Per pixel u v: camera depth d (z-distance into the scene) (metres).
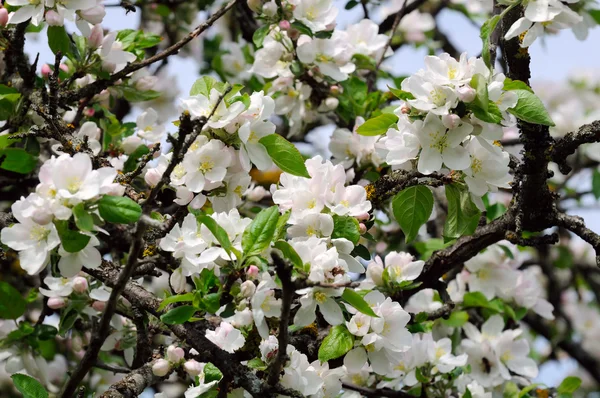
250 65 8.50
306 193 4.73
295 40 6.58
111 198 4.08
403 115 4.77
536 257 10.40
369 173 6.71
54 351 7.57
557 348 9.94
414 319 6.13
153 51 9.23
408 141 4.71
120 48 6.22
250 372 4.34
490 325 7.04
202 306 4.32
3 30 5.92
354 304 4.25
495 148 4.91
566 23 5.16
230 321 4.70
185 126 4.03
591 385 10.80
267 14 6.36
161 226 4.20
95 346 4.17
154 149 4.95
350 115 7.18
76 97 6.06
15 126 6.14
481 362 6.86
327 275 4.29
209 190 4.89
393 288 5.38
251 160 4.72
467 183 4.91
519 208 5.59
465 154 4.63
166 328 5.28
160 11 9.14
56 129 5.14
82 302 5.62
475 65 4.61
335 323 4.34
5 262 7.55
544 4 5.02
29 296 6.73
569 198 9.64
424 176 5.14
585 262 10.72
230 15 9.66
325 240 4.60
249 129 4.60
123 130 6.82
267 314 4.38
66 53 5.97
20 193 7.42
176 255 4.63
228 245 4.32
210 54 9.59
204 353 4.48
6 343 6.38
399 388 6.14
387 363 4.60
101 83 6.10
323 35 6.36
